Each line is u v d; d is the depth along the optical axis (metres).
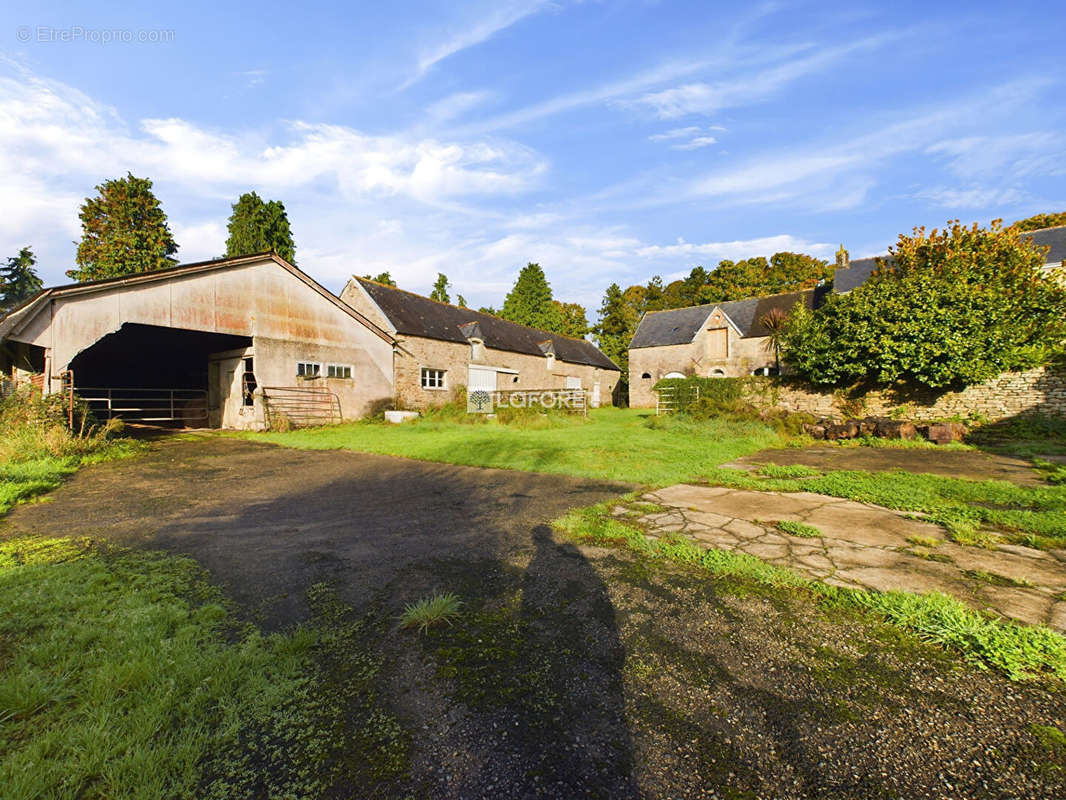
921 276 12.66
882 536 4.16
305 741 1.74
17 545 3.89
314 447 10.35
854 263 21.78
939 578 3.22
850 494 5.57
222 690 1.99
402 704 1.95
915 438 11.23
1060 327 12.16
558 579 3.24
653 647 2.38
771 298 26.83
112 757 1.64
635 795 1.52
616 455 8.69
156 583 3.13
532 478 6.91
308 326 14.89
